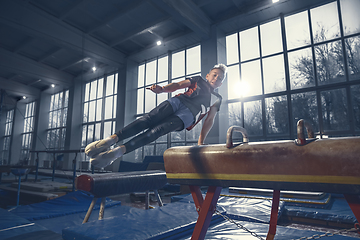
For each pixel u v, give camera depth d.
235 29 8.37
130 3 7.80
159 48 9.97
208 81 1.70
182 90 9.91
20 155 17.14
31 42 10.44
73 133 13.09
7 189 5.63
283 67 7.19
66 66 12.45
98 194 2.50
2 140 18.70
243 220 2.81
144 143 1.31
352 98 6.00
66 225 2.80
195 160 1.31
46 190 5.28
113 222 2.35
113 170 10.40
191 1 7.35
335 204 3.68
